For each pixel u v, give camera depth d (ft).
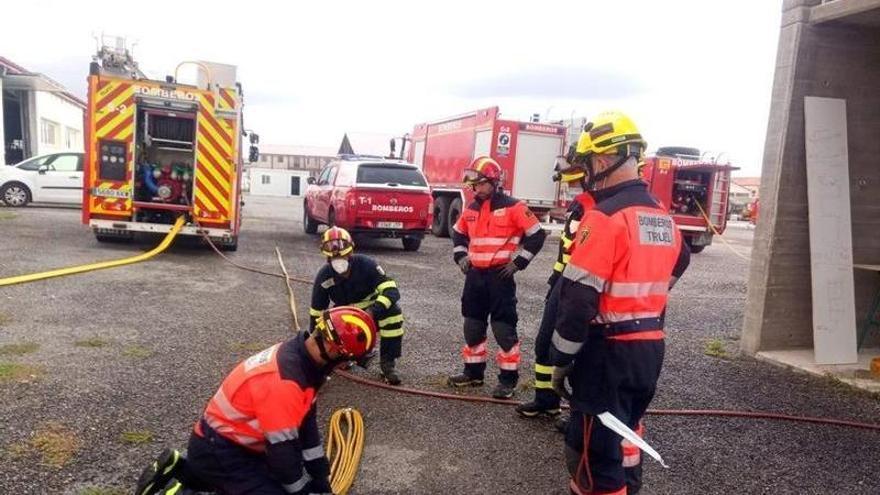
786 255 20.80
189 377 15.16
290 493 8.14
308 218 49.75
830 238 20.12
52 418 12.32
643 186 9.12
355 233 40.78
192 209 32.76
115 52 32.07
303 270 31.71
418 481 11.31
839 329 19.97
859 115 20.90
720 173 55.93
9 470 10.33
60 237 35.91
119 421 12.46
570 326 8.54
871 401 16.89
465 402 15.17
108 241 35.32
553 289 13.99
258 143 40.60
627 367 8.81
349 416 13.53
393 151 70.69
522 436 13.42
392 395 15.30
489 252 15.11
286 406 7.84
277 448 7.84
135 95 31.40
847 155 20.49
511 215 14.92
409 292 28.02
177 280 26.66
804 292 21.12
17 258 28.35
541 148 51.03
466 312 15.81
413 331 21.27
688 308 29.53
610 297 8.81
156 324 19.60
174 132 33.19
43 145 78.74
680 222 55.26
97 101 31.19
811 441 14.03
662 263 9.09
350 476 11.08
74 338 17.49
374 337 8.20
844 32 20.38
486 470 11.85
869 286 21.59
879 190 21.33
